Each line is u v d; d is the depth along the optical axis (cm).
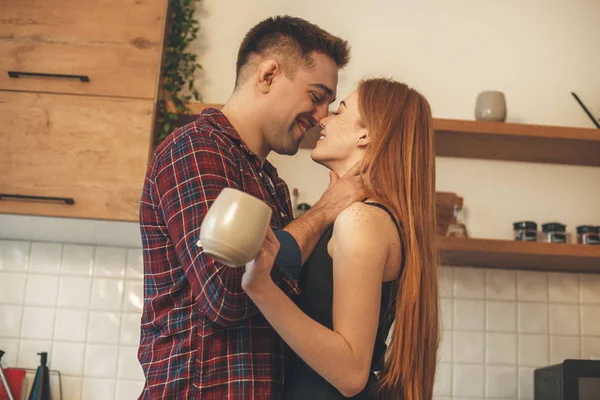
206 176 139
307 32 176
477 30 326
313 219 146
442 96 319
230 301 126
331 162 171
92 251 302
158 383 138
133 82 274
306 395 141
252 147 173
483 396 296
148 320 147
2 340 292
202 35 316
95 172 267
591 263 291
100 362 292
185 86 312
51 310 296
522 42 326
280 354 145
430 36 323
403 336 144
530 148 302
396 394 148
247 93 174
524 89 322
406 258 146
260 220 107
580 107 322
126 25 278
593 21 329
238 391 137
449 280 305
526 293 306
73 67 274
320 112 179
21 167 267
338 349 125
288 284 135
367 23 322
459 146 302
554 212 314
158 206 146
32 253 300
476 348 300
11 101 271
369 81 169
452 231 294
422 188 155
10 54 274
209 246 107
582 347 303
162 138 279
